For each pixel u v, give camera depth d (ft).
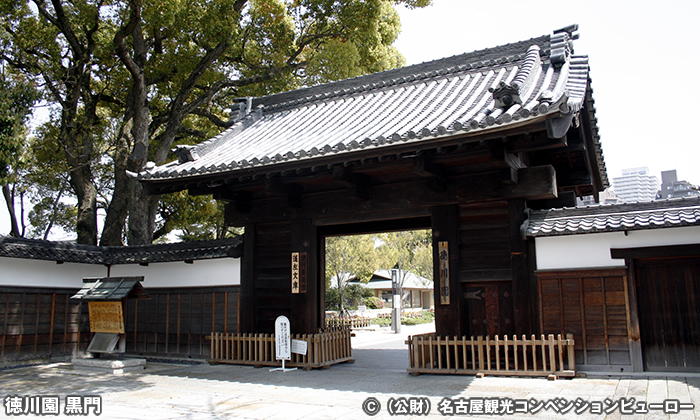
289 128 40.04
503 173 27.32
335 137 33.24
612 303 26.04
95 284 34.68
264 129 41.65
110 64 58.34
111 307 33.30
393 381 27.14
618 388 22.67
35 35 54.19
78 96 54.08
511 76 34.88
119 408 22.15
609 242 26.35
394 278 76.28
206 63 56.75
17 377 30.89
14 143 34.37
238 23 56.59
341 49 60.03
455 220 29.94
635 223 24.77
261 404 22.33
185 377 30.04
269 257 36.58
